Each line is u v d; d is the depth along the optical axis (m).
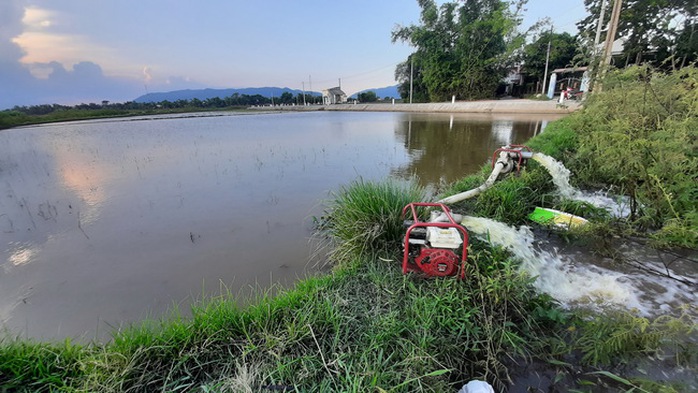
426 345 1.66
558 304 2.02
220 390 1.41
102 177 6.93
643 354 1.59
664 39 18.41
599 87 4.09
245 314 1.86
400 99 43.19
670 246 2.61
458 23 29.92
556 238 2.94
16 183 6.52
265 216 4.44
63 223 4.30
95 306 2.60
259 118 30.81
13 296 2.74
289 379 1.48
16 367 1.48
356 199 2.97
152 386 1.49
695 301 1.99
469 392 1.44
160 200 5.25
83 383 1.45
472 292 1.99
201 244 3.62
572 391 1.47
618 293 2.11
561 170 4.18
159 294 2.73
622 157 2.98
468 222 2.80
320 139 12.77
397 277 2.27
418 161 7.93
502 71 30.31
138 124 25.39
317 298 2.03
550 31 27.70
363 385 1.43
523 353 1.67
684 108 3.17
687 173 2.75
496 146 9.50
